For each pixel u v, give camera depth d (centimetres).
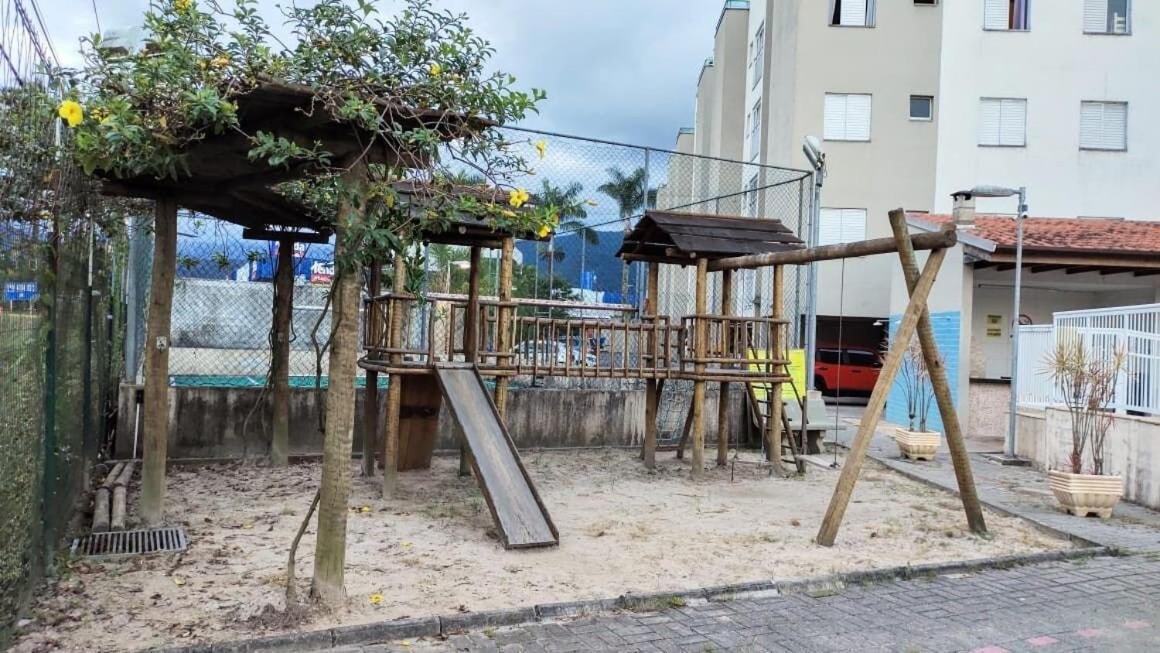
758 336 1175
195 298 984
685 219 959
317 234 870
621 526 691
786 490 884
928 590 551
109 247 859
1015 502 833
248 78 437
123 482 729
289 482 810
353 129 442
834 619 487
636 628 463
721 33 3216
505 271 858
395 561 561
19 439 403
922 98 2317
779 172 1633
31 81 415
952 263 1440
